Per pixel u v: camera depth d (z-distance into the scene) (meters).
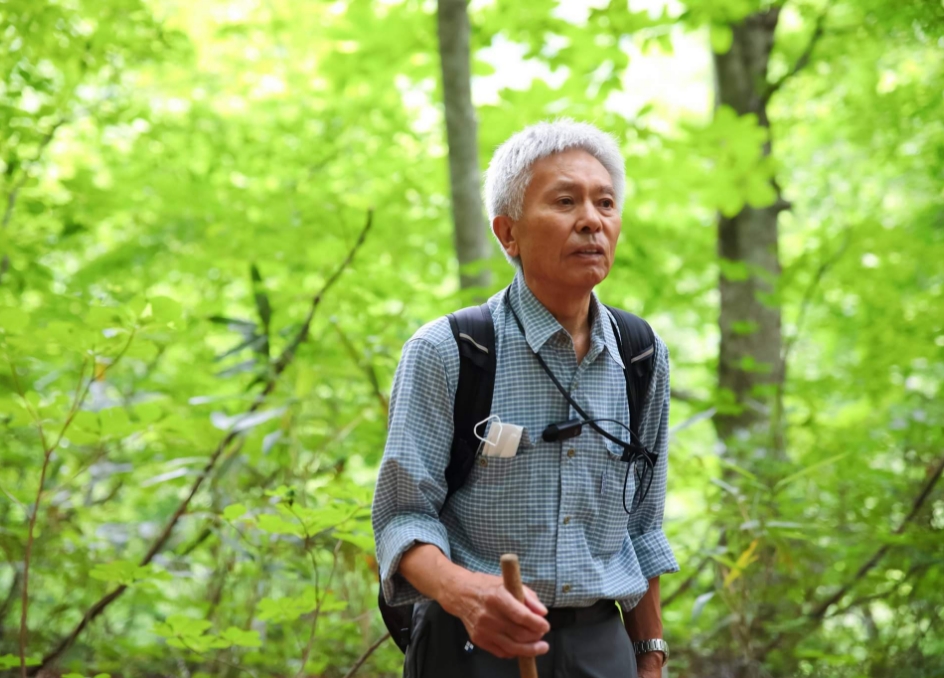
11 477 4.59
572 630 1.85
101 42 5.04
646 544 2.09
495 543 1.84
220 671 3.99
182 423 3.25
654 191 6.04
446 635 1.85
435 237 6.86
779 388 5.09
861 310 7.16
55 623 4.39
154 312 2.82
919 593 4.14
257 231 5.51
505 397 1.87
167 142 6.63
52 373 3.89
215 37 7.16
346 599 3.73
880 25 6.90
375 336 4.01
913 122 8.02
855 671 4.18
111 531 3.96
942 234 8.19
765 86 7.19
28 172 4.56
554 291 1.91
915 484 4.49
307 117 7.22
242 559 3.93
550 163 1.90
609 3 5.77
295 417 3.80
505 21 6.10
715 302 9.75
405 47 6.16
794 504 4.07
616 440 1.90
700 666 4.46
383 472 1.82
